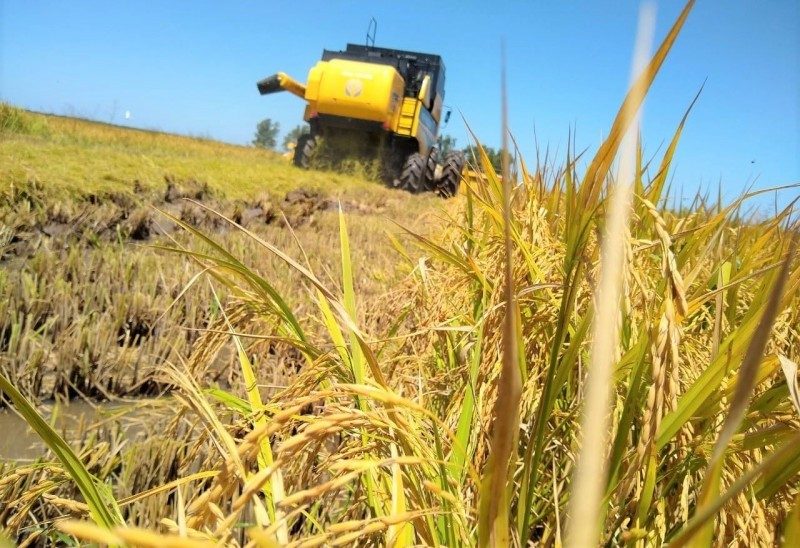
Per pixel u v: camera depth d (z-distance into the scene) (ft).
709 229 5.11
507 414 1.51
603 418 1.06
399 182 55.83
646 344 3.22
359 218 34.22
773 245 6.52
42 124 54.44
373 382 3.60
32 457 7.19
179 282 14.76
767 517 3.64
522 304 4.67
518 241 4.96
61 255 17.39
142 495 3.16
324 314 4.33
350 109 54.44
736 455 3.76
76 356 10.03
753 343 1.29
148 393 10.10
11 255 17.48
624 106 2.27
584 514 0.99
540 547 3.90
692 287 5.61
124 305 12.40
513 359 1.47
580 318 4.62
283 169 48.70
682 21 2.11
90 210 23.26
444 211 7.88
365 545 3.62
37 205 21.98
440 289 5.79
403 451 3.15
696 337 5.10
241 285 8.50
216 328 4.69
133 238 23.56
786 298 4.02
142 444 6.50
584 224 3.25
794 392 2.33
